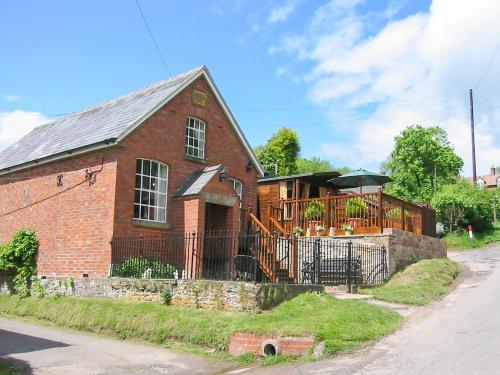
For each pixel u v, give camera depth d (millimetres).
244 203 19797
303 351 9250
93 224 15859
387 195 18906
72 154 16781
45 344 11570
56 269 17000
